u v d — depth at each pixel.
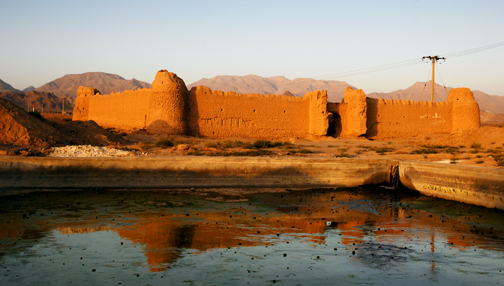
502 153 24.06
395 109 40.12
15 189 16.23
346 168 18.52
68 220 12.02
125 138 29.27
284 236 10.77
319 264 8.73
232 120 34.38
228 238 10.48
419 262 9.02
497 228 11.95
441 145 31.73
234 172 17.80
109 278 7.88
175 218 12.43
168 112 31.66
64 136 23.11
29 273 8.10
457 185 15.70
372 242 10.40
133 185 17.08
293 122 36.47
